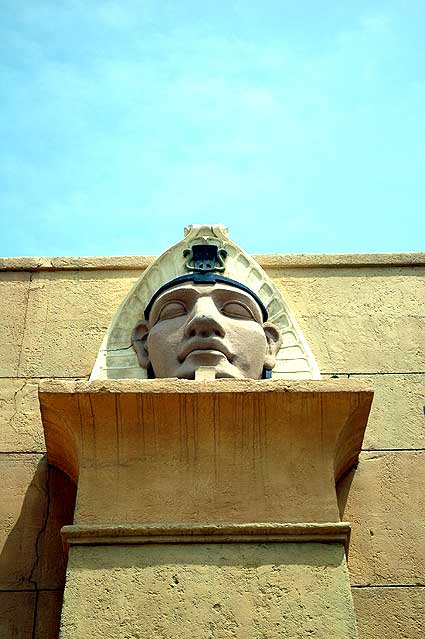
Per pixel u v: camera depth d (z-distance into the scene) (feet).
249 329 18.07
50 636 15.84
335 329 20.45
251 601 14.20
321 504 15.37
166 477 15.58
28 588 16.37
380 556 16.79
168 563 14.57
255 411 15.93
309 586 14.35
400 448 18.33
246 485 15.52
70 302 20.95
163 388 15.90
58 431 16.60
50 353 20.01
